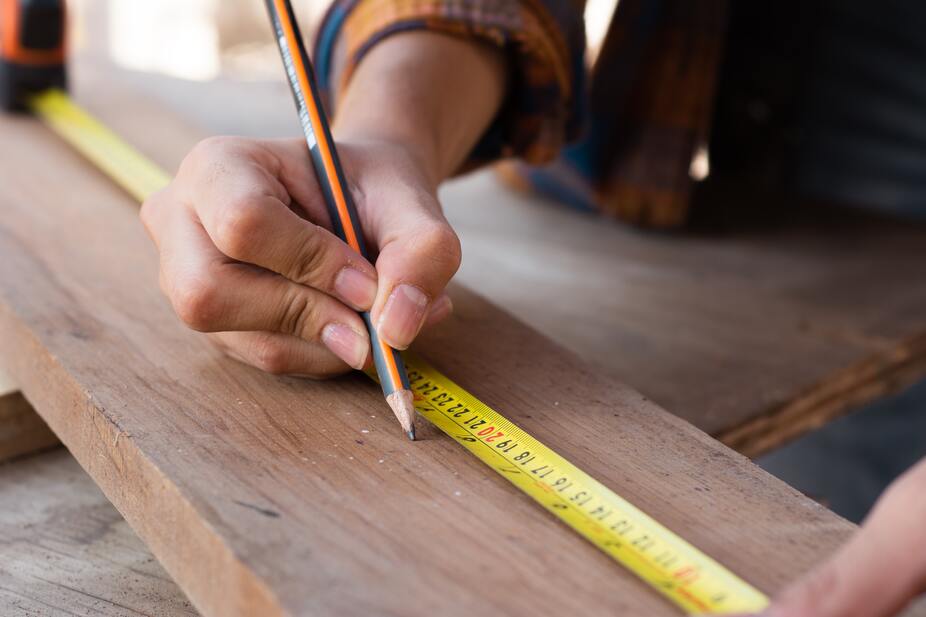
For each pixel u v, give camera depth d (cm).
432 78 117
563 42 131
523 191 205
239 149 93
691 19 179
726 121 232
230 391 93
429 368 100
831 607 56
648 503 80
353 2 130
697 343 147
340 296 88
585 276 168
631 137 186
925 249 195
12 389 107
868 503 214
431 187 103
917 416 219
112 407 89
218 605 73
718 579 69
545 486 80
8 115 176
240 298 88
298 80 96
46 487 106
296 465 82
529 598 68
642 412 94
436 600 67
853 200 231
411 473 82
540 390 98
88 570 93
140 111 185
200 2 416
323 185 93
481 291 158
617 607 68
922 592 57
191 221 91
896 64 221
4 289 111
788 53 225
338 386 96
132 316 107
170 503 78
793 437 135
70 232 129
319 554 71
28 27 171
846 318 160
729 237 194
